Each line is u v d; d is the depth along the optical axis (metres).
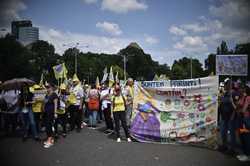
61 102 10.62
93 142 9.74
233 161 7.33
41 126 11.95
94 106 13.12
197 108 9.29
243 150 7.86
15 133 11.55
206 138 9.04
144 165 6.96
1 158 7.66
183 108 9.52
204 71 104.12
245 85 8.34
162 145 9.34
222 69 11.38
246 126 7.80
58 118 10.48
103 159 7.50
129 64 123.69
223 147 8.46
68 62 98.25
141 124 10.04
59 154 8.06
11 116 11.47
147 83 10.11
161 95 9.88
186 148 8.84
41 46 97.50
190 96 9.43
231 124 8.34
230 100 8.32
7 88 11.90
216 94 9.03
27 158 7.65
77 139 10.31
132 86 12.16
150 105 10.01
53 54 98.12
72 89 12.27
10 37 66.50
